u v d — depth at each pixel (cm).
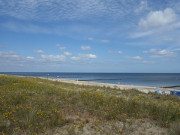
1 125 404
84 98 780
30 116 462
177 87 3928
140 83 5362
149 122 476
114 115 514
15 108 564
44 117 480
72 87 1499
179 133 367
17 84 1284
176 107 601
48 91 974
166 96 1014
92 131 402
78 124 448
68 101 728
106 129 413
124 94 1089
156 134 387
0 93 808
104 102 700
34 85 1265
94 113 548
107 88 1487
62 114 512
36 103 655
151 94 1120
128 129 412
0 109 549
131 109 588
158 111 553
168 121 465
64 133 384
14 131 380
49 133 380
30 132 380
